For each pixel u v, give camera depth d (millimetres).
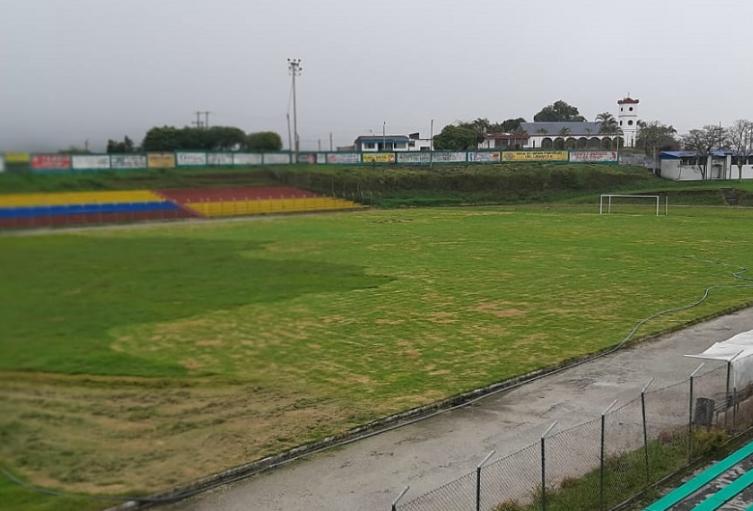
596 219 81250
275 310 30906
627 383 22062
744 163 134375
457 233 65438
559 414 19359
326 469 15750
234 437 17031
